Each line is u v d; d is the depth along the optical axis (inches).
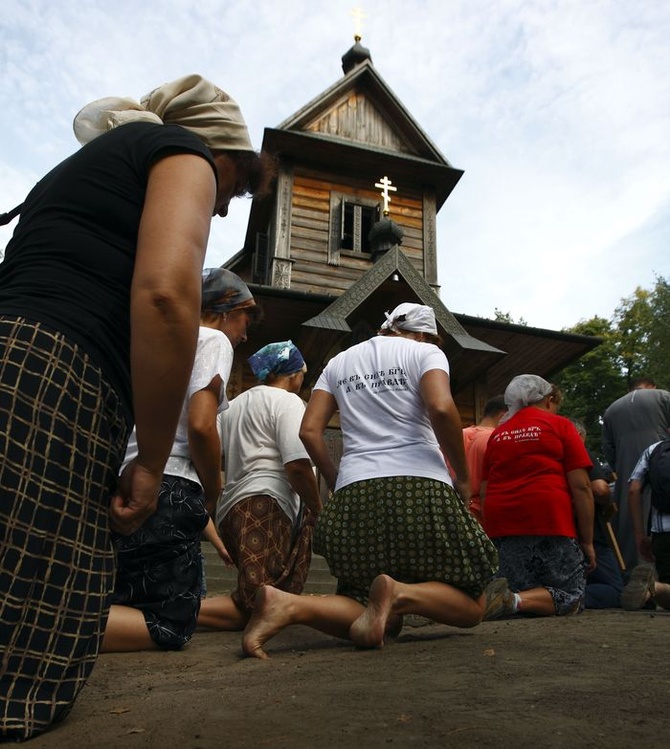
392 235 534.9
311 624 99.2
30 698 49.0
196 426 106.3
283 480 135.3
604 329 1654.8
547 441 170.1
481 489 183.3
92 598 53.3
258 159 77.5
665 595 183.3
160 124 60.4
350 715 51.4
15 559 48.2
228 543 140.2
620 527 257.1
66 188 56.8
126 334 56.2
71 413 51.8
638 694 57.3
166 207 53.2
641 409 258.7
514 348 491.5
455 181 627.8
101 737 48.9
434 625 136.6
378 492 103.3
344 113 637.3
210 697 63.2
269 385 145.9
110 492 56.2
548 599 157.9
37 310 52.6
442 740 43.9
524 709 52.0
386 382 109.7
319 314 435.8
